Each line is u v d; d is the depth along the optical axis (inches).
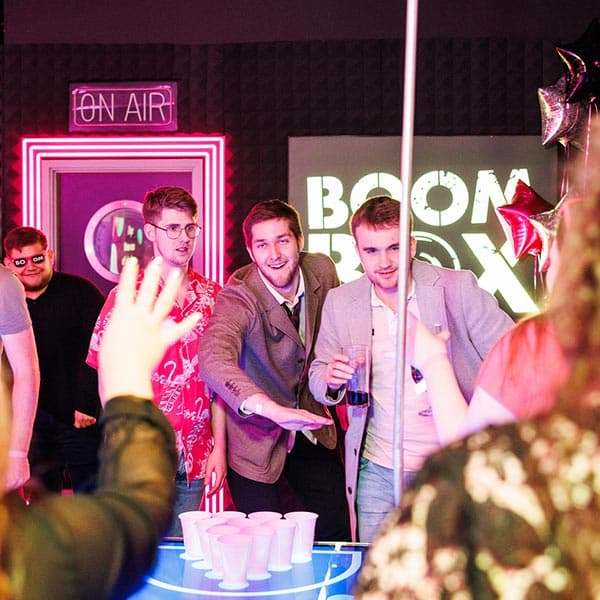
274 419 118.6
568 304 33.2
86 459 170.9
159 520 39.2
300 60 217.0
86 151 218.4
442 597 31.5
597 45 150.6
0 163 221.0
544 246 145.9
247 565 74.4
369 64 216.1
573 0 213.3
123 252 222.7
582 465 31.1
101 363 42.2
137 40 219.1
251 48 217.6
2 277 117.0
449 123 215.3
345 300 120.0
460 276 117.3
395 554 32.4
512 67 214.4
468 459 32.5
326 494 135.5
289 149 215.6
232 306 131.1
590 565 30.2
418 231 214.5
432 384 67.5
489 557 31.0
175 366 134.6
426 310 115.2
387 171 214.8
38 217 219.5
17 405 118.0
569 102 154.4
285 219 131.0
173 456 41.8
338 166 215.5
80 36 219.8
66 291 173.6
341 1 216.4
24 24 219.9
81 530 36.3
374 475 117.0
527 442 32.1
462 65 214.8
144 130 218.8
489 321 114.8
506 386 49.7
